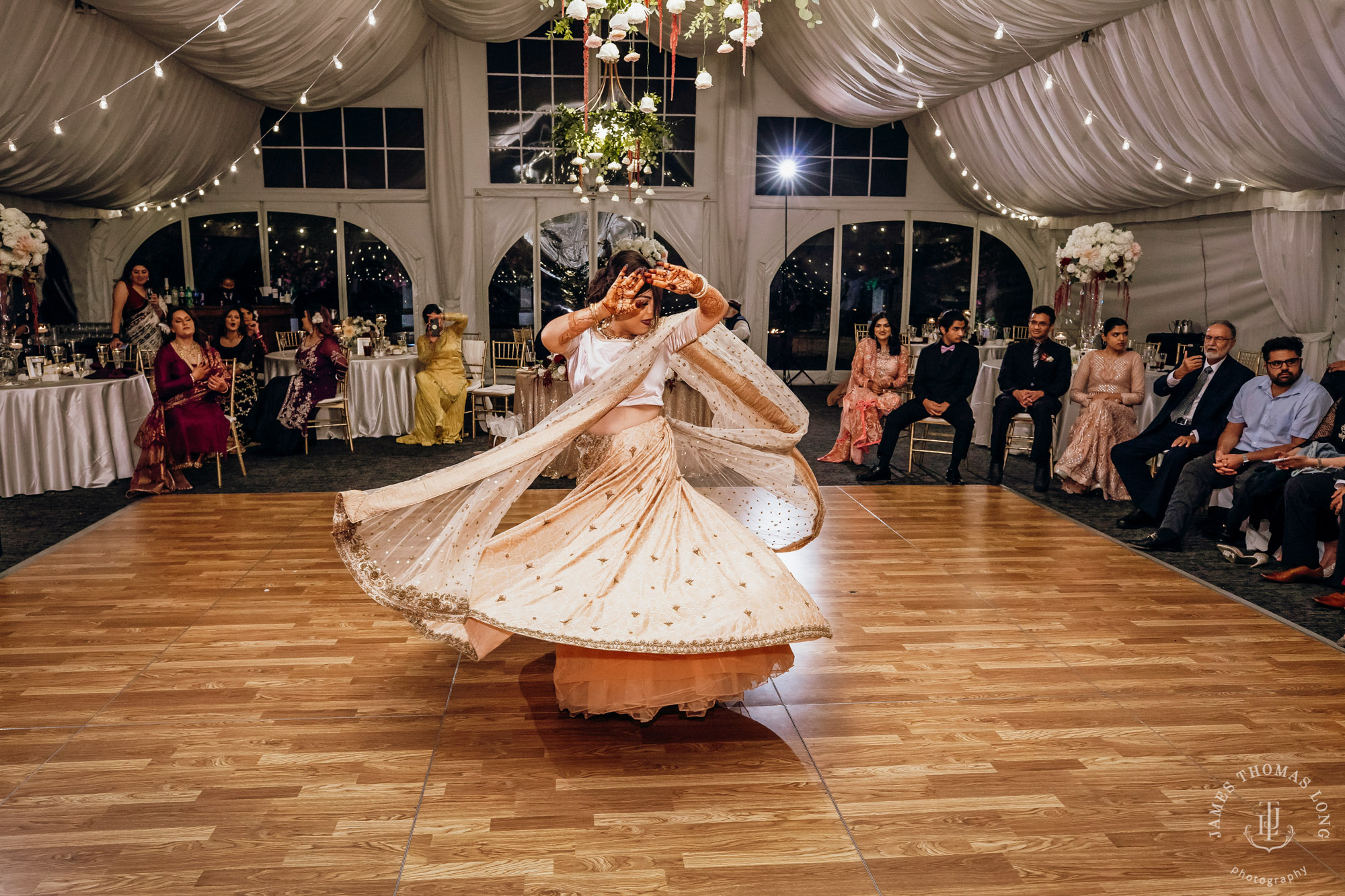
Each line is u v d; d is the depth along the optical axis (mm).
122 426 6160
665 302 12211
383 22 9562
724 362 2838
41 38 6688
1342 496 3850
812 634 2465
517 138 11641
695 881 2012
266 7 7754
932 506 5566
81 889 1959
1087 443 5816
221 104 9906
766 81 11750
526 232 11828
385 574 2484
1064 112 8594
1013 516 5336
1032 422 6285
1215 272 8812
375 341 8594
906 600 3850
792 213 12078
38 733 2645
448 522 2490
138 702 2840
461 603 2447
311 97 10234
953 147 10953
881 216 12133
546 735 2652
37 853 2084
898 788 2396
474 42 11344
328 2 8344
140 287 8039
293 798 2316
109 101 8031
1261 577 4203
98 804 2283
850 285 12312
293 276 11734
